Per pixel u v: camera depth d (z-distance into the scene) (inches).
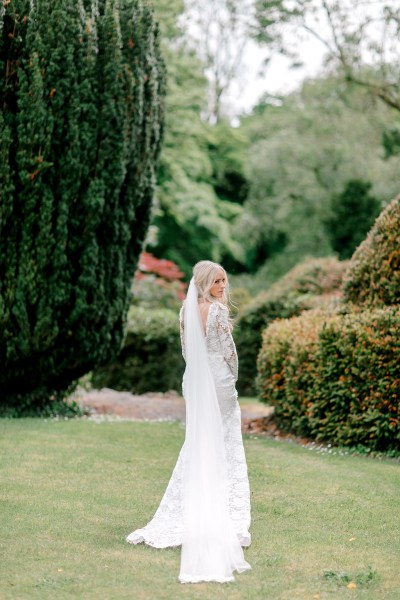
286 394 359.9
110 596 156.4
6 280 357.7
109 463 279.0
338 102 845.8
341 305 366.6
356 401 318.0
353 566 179.0
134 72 374.6
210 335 195.3
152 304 660.1
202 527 174.2
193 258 1096.2
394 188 902.4
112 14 363.6
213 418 187.9
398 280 333.1
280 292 546.6
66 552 182.9
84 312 373.4
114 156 367.6
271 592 160.4
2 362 372.8
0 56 344.2
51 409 405.4
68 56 351.3
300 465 287.9
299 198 1005.8
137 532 192.4
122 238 386.6
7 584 161.3
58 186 358.0
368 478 266.1
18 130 346.0
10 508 218.2
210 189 1103.0
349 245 964.0
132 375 533.3
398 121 884.6
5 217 348.8
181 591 160.1
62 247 359.3
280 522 215.2
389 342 306.0
